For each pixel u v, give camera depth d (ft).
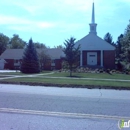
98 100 32.45
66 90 45.88
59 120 20.71
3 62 177.58
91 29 150.10
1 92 40.37
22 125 19.06
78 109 25.55
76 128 18.33
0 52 251.19
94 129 18.12
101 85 53.36
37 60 122.52
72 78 77.77
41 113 23.31
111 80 72.28
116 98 35.22
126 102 31.12
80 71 120.88
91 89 49.11
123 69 135.33
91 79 74.74
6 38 264.31
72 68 96.68
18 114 22.85
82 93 41.16
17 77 78.84
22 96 35.12
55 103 29.09
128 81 69.41
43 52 148.66
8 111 24.09
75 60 93.40
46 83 56.54
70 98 33.83
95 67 134.51
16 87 50.34
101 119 21.26
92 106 27.53
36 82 58.70
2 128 18.22
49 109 25.32
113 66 142.82
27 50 122.42
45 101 30.53
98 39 144.05
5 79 68.54
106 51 143.84
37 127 18.54
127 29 130.62
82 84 55.06
